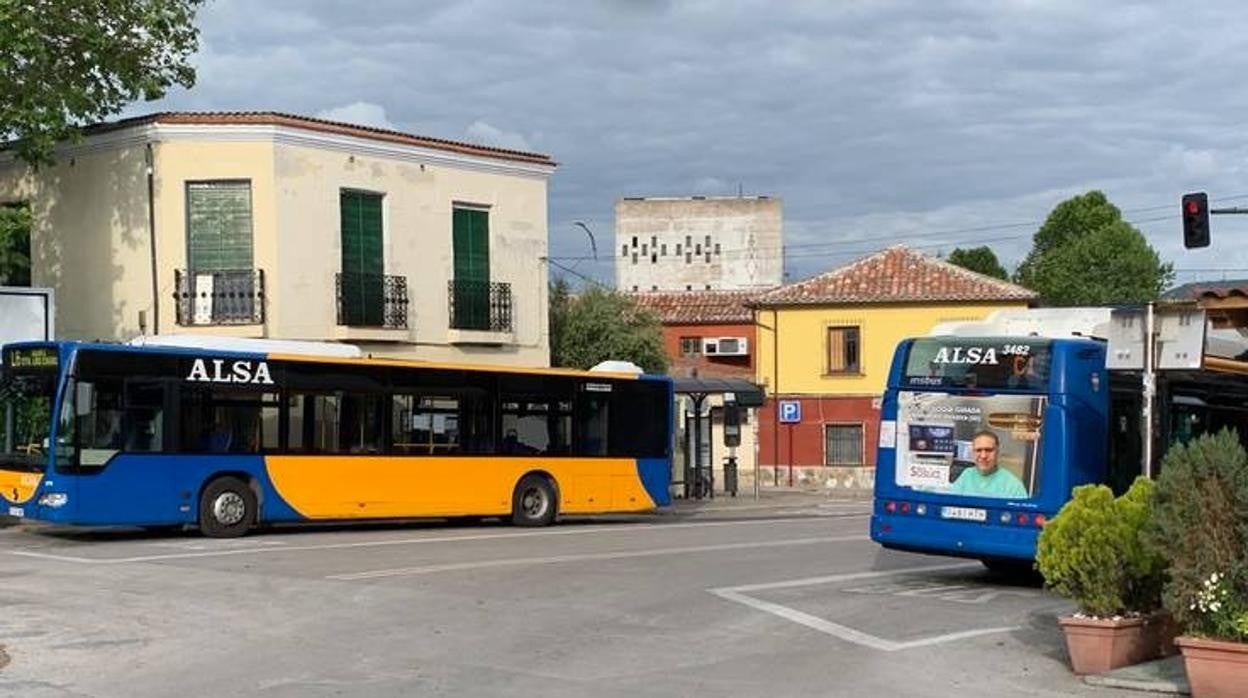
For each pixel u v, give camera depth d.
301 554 19.77
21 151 27.62
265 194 29.31
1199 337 12.46
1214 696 9.23
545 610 14.20
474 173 33.34
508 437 26.14
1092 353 16.56
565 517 31.36
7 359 21.92
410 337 31.70
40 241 31.19
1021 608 14.70
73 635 12.52
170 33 28.39
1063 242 78.25
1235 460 9.46
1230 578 9.38
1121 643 10.59
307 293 29.86
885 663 11.27
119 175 29.86
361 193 31.09
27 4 25.61
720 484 50.50
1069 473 16.08
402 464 24.53
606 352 43.62
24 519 24.25
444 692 9.90
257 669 10.84
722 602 14.89
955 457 16.80
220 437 22.53
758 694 9.88
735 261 83.50
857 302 51.88
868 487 51.34
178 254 29.31
